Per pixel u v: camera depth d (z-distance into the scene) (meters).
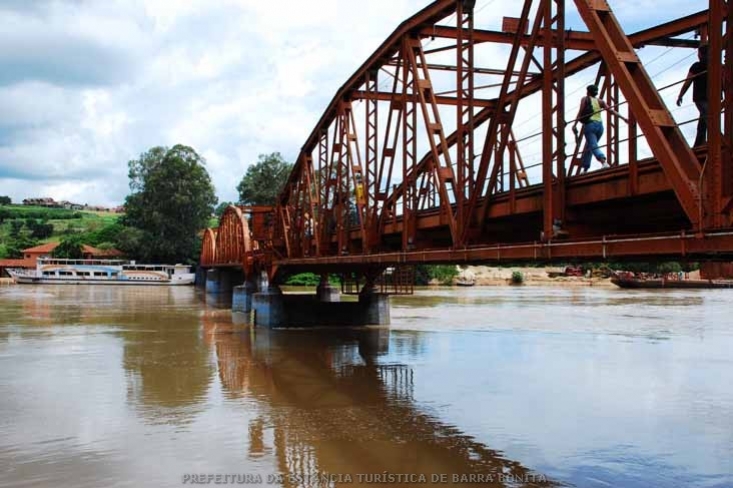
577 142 16.80
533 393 19.95
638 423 16.41
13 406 18.16
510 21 20.23
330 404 18.72
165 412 17.66
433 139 20.17
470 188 17.31
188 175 112.06
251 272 52.44
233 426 16.27
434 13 20.44
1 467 13.09
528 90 22.39
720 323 42.09
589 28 11.47
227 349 29.95
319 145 37.03
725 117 8.95
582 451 14.22
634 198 12.11
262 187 118.12
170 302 63.50
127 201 116.69
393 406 18.41
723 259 11.00
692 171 9.66
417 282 110.12
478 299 69.75
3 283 100.00
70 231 158.25
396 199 25.05
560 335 35.03
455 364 25.42
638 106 10.37
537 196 14.74
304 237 39.22
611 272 119.38
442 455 13.94
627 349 29.41
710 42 9.05
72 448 14.38
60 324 40.50
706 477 12.66
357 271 41.44
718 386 20.86
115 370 24.02
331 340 33.34
